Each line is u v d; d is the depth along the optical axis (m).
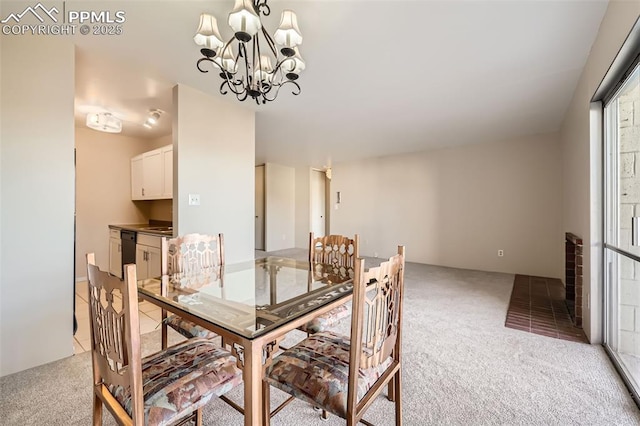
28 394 1.63
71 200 2.06
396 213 6.06
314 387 1.07
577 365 1.94
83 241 4.28
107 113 3.44
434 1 1.64
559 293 3.62
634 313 1.80
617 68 1.73
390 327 1.21
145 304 3.17
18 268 1.85
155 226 4.35
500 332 2.48
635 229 1.77
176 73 2.49
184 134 2.72
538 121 3.85
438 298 3.44
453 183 5.35
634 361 1.78
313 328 1.71
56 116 1.99
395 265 1.23
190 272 2.11
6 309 1.81
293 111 3.44
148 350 2.15
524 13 1.74
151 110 3.40
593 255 2.24
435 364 1.96
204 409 1.53
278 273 2.19
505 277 4.48
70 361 1.98
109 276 0.96
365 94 2.93
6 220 1.81
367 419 1.44
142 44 2.07
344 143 5.06
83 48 2.11
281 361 1.22
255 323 1.19
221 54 1.69
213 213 2.97
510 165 4.77
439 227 5.52
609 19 1.69
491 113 3.52
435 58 2.26
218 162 3.02
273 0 1.61
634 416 1.46
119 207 4.61
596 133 2.22
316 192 8.09
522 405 1.55
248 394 1.05
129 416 0.98
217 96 2.95
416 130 4.26
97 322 1.08
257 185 7.33
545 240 4.48
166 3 1.66
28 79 1.88
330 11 1.71
